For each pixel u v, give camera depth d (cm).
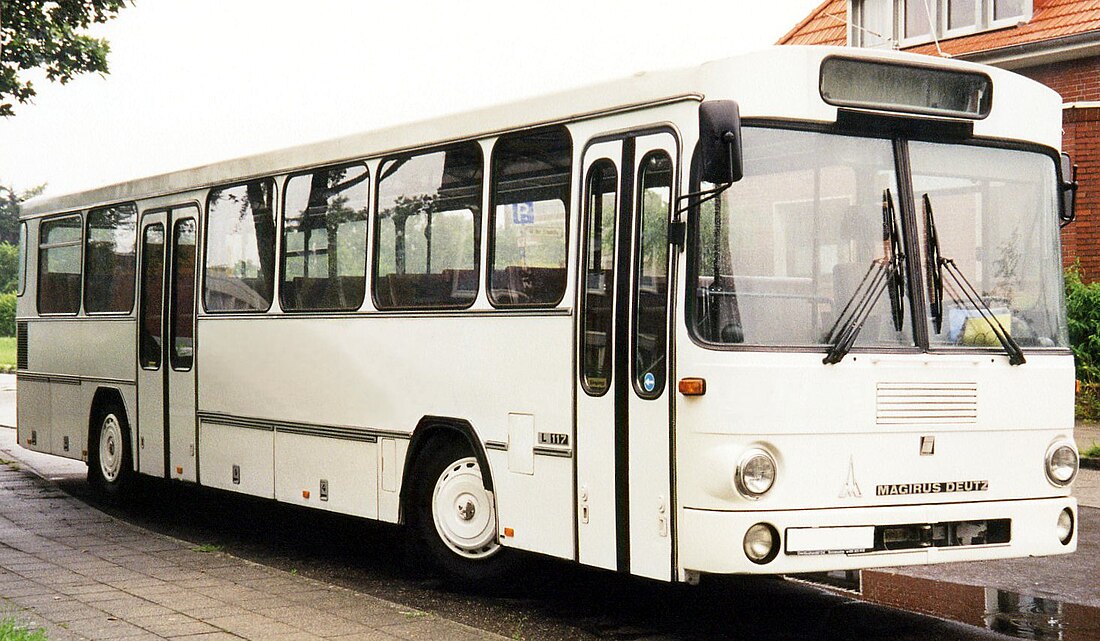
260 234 1130
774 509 702
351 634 744
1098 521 1253
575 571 1018
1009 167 792
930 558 735
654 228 749
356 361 1002
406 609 817
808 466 709
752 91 719
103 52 2127
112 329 1365
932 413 741
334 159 1040
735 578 980
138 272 1315
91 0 2167
